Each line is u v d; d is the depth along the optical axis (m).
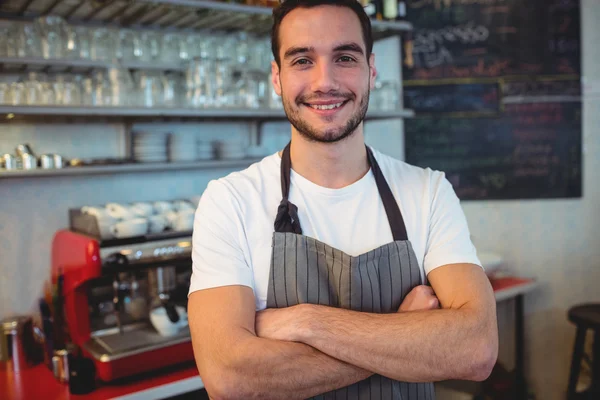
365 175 1.28
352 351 1.08
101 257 1.81
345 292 1.20
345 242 1.24
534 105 3.22
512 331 3.32
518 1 3.16
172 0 2.08
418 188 1.30
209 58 2.33
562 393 3.32
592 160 3.27
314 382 1.08
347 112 1.18
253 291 1.20
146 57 2.34
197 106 2.31
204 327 1.13
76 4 2.14
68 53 2.13
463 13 3.18
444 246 1.24
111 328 2.03
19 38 2.05
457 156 3.26
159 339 1.90
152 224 2.10
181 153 2.37
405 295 1.24
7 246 2.28
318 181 1.26
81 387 1.74
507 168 3.26
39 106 1.91
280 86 1.24
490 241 3.30
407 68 3.23
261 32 2.69
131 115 2.17
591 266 3.32
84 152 2.41
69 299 1.91
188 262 2.00
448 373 1.08
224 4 2.21
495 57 3.20
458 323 1.10
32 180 2.31
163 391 1.77
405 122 3.27
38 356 2.06
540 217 3.29
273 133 2.91
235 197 1.24
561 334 3.33
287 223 1.22
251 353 1.07
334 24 1.15
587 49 3.22
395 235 1.24
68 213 2.39
